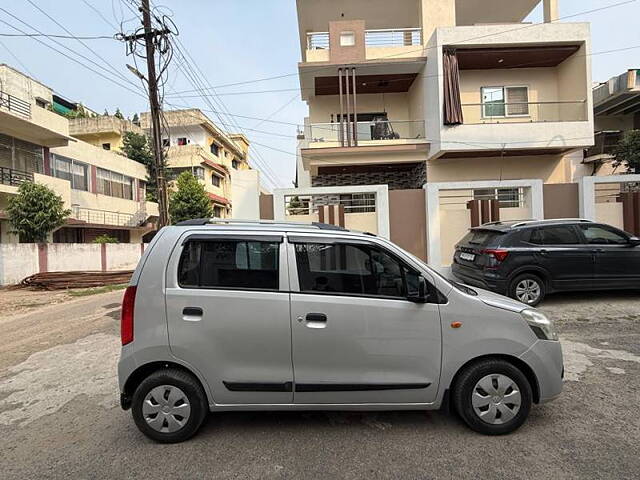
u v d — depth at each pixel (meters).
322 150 15.66
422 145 15.80
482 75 16.64
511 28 14.95
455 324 3.24
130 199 29.52
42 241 16.25
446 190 11.17
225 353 3.20
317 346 3.20
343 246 3.37
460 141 14.97
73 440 3.35
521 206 11.50
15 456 3.12
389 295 3.31
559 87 16.52
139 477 2.79
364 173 18.20
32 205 15.98
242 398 3.23
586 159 20.58
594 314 6.93
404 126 18.05
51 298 12.18
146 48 12.66
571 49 15.20
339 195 11.72
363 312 3.23
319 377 3.21
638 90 17.84
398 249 3.40
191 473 2.82
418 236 11.36
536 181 11.04
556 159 16.31
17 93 22.36
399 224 11.38
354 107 15.94
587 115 15.05
